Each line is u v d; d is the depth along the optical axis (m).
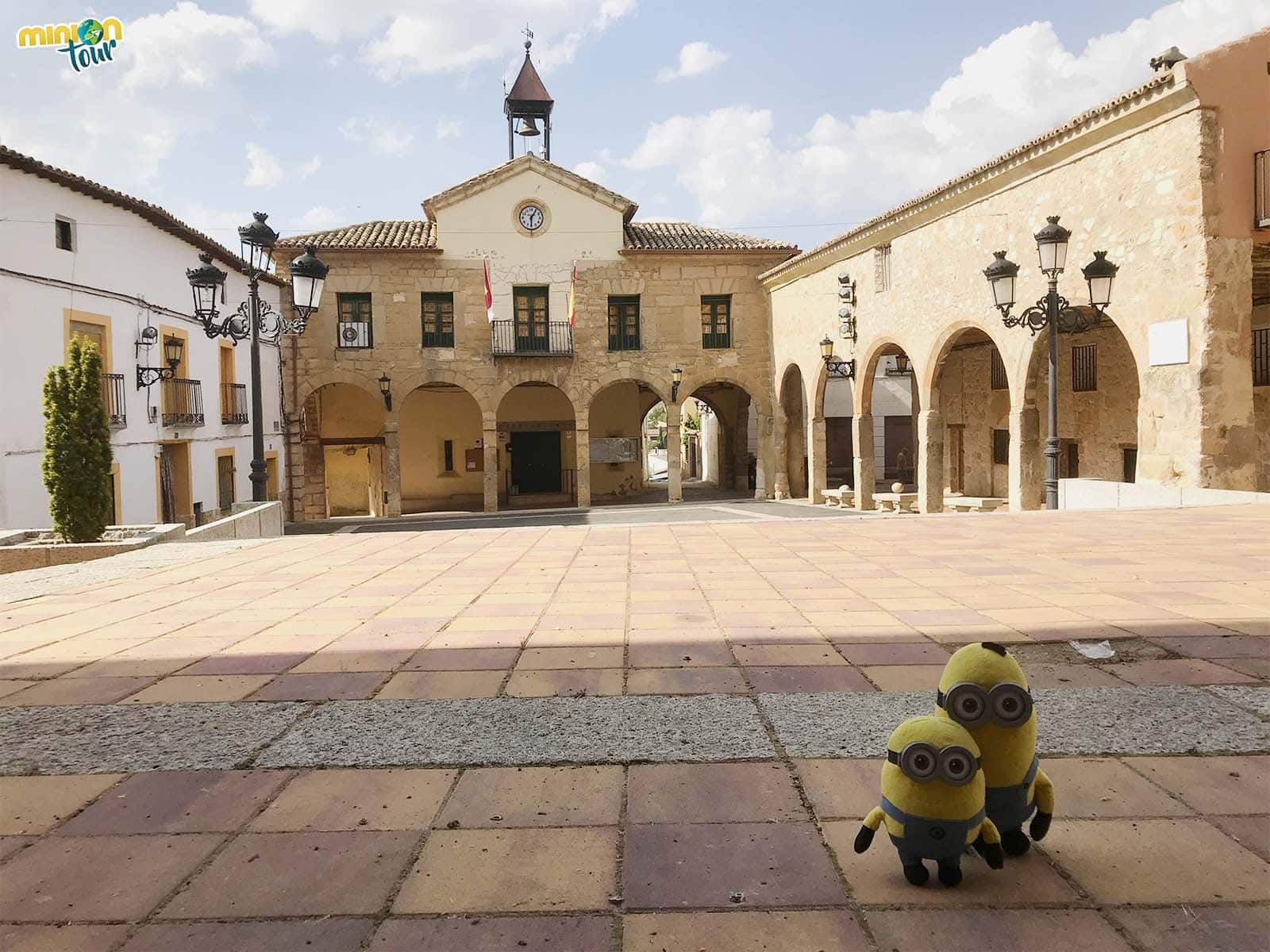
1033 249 14.76
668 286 27.33
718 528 10.93
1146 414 12.43
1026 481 15.22
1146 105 12.02
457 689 4.20
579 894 2.36
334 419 29.53
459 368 26.58
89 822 2.85
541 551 9.20
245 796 3.02
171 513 18.86
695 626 5.38
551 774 3.14
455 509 29.55
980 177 15.86
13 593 7.30
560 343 26.97
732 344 27.59
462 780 3.11
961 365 26.05
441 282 26.48
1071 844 2.57
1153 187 12.16
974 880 2.40
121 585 7.61
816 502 24.62
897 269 19.50
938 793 2.29
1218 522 9.59
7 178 13.40
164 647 5.19
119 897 2.38
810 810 2.82
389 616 5.94
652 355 27.31
